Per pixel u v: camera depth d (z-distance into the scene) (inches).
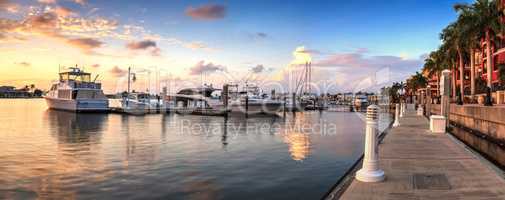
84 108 2358.5
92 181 480.4
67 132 1176.8
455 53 2101.4
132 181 480.4
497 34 1612.9
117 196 413.1
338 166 579.2
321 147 786.8
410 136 687.7
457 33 1742.1
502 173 341.4
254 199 404.8
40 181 480.7
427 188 288.4
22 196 414.3
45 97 2706.7
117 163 606.2
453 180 314.8
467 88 2433.6
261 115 2203.5
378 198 261.6
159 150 756.0
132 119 1868.8
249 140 932.0
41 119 1843.0
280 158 651.5
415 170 358.3
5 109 3078.2
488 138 768.3
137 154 703.1
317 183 472.1
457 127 1075.3
